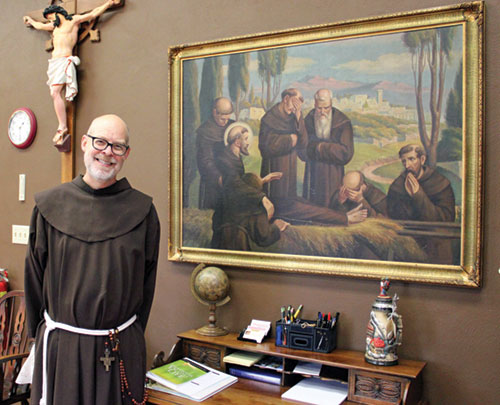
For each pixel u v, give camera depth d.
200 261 2.40
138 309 2.01
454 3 1.92
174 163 2.48
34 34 2.96
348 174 2.10
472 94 1.89
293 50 2.21
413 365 1.90
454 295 1.93
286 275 2.23
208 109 2.40
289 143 2.22
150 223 2.03
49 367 1.84
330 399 1.89
